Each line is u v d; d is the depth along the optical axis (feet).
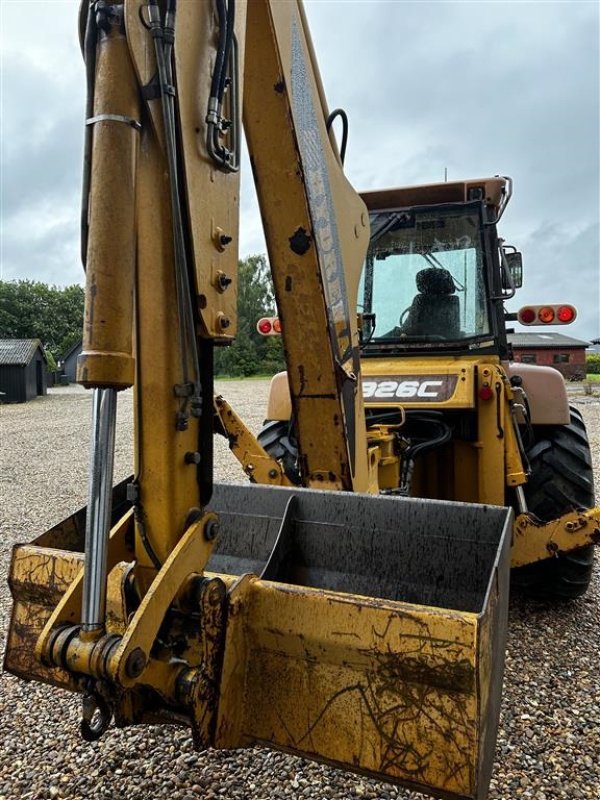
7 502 23.31
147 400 5.37
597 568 14.89
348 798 7.12
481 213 12.43
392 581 7.87
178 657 5.28
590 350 147.64
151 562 5.44
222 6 5.60
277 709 5.53
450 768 4.97
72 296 206.39
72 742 8.23
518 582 12.28
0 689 9.70
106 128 4.81
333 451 8.24
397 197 12.80
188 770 7.61
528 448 12.55
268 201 7.41
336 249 8.06
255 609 5.60
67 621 4.97
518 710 8.79
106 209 4.77
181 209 5.24
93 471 4.80
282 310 7.79
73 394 102.22
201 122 5.42
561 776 7.47
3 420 58.90
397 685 5.16
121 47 4.84
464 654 4.90
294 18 7.23
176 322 5.30
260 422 45.47
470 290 12.57
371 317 12.95
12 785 7.45
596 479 23.65
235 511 9.07
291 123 7.05
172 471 5.39
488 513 7.42
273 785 7.34
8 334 194.18
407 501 7.86
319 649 5.38
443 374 11.56
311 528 8.36
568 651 10.57
